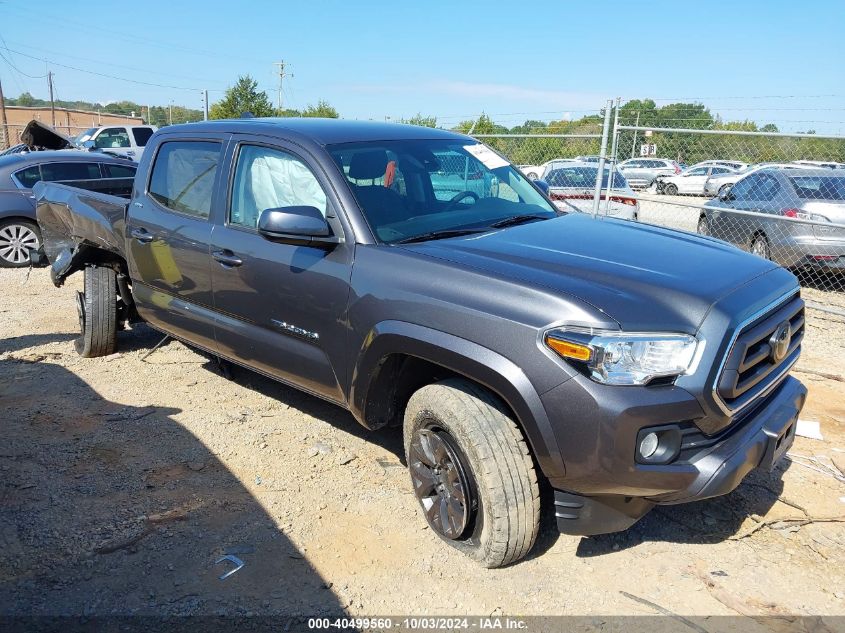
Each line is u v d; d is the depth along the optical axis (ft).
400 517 11.83
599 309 9.07
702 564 10.69
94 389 17.33
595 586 10.18
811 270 30.45
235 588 10.03
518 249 10.97
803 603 9.82
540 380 9.16
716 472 9.19
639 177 89.56
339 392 12.15
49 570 10.37
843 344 21.89
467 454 9.98
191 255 14.66
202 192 14.78
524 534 9.98
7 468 13.28
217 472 13.26
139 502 12.20
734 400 9.61
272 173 13.35
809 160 31.37
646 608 9.71
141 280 16.70
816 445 14.51
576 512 9.71
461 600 9.85
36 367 18.89
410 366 11.41
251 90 144.87
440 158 13.87
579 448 9.04
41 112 207.21
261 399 16.71
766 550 11.02
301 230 11.32
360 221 11.68
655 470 9.02
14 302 26.55
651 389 8.92
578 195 36.29
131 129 74.18
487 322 9.62
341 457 13.83
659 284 9.73
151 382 17.80
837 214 28.71
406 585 10.15
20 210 34.22
